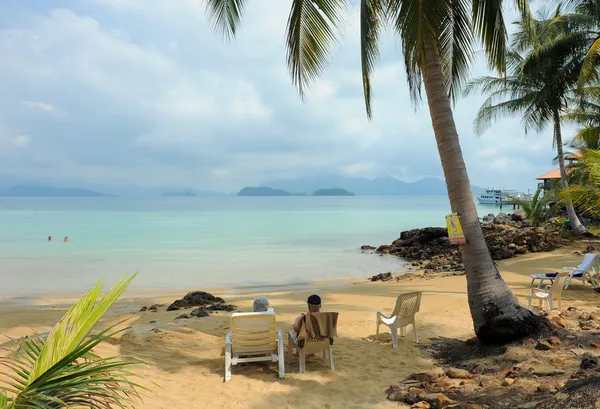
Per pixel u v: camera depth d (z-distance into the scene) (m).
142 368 6.55
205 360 7.11
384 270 20.83
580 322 7.53
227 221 59.97
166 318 10.36
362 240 34.53
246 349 6.60
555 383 5.03
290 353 7.23
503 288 7.07
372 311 10.81
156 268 20.62
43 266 20.97
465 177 7.27
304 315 6.43
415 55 7.16
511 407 4.61
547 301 9.11
